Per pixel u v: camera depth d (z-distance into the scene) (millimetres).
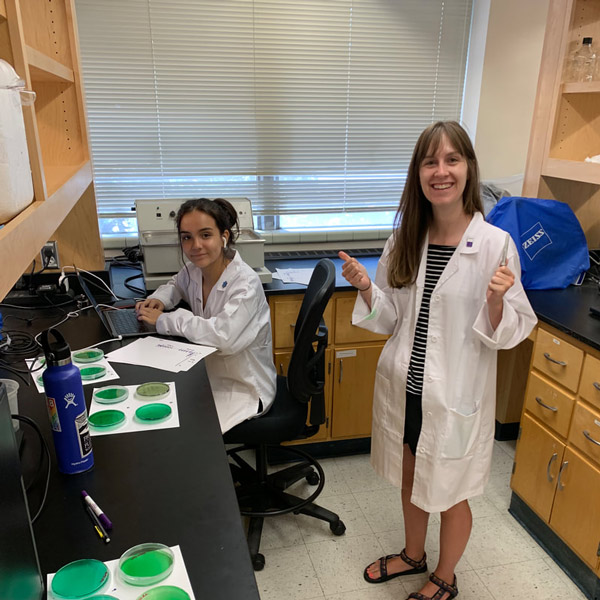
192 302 1943
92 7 2408
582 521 1757
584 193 2467
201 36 2549
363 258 2773
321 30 2658
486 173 2951
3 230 691
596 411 1685
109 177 2674
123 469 1013
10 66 794
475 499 2266
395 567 1832
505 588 1805
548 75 2291
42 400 1267
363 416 2527
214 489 958
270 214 2922
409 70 2832
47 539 836
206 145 2725
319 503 2230
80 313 1940
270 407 1854
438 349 1508
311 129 2816
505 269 1335
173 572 769
